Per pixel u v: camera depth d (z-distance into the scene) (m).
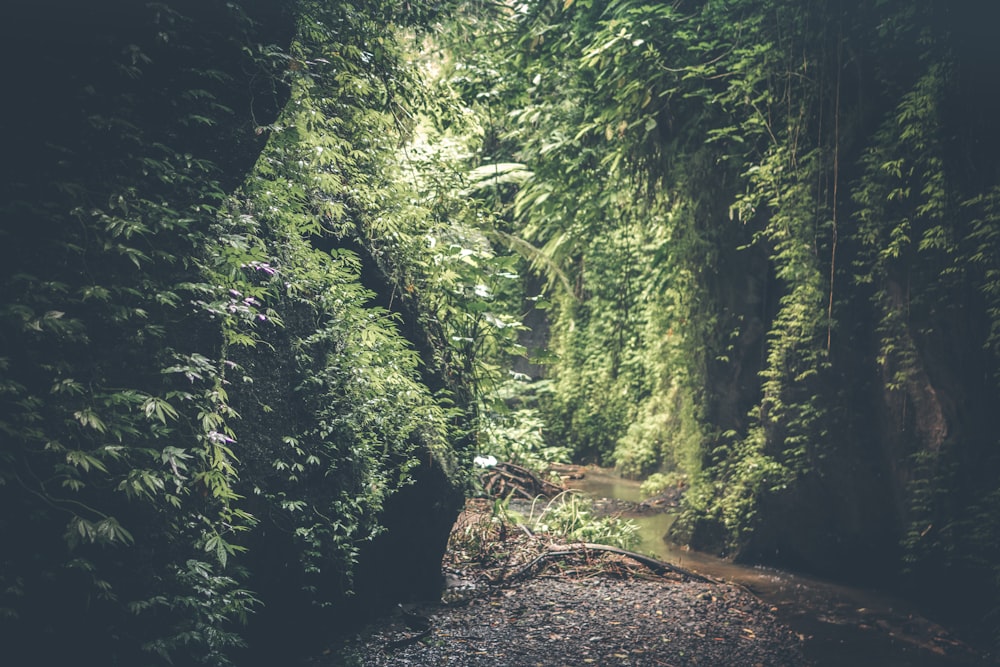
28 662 3.15
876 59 7.93
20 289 3.10
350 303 5.07
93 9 3.37
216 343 3.84
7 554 3.10
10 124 3.17
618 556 7.82
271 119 4.10
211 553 3.88
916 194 7.52
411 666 4.97
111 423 3.25
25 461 3.09
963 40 6.86
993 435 7.07
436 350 6.46
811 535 8.52
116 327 3.39
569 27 9.61
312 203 5.12
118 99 3.43
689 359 10.04
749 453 9.19
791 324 8.52
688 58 9.04
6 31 3.17
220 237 3.81
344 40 5.24
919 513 7.52
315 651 5.04
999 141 6.74
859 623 6.78
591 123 9.75
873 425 8.27
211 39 3.78
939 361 7.46
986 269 6.89
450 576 6.88
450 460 6.36
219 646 3.75
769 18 8.43
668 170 10.00
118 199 3.32
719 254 9.66
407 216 5.88
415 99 6.08
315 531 4.84
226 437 3.70
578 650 5.44
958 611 7.13
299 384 4.81
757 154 9.07
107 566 3.38
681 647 5.65
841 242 8.33
